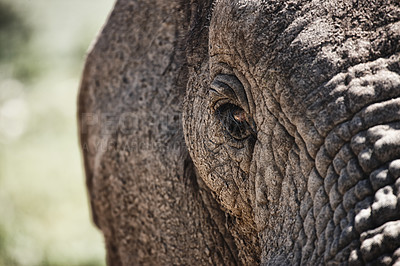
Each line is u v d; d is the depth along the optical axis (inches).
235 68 177.9
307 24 163.3
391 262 138.5
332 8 161.9
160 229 229.6
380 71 153.2
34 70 744.3
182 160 218.1
